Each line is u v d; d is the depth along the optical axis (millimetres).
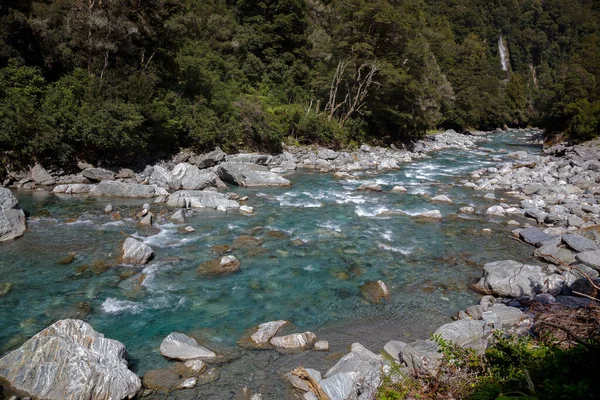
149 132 28141
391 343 9219
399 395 6426
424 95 49000
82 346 7793
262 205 21516
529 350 6633
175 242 15656
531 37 141250
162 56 34062
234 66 45250
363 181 28641
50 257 13828
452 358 7000
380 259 14891
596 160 35938
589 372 5402
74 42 27906
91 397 7219
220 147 32656
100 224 17297
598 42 78375
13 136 22297
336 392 7180
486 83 86062
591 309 6996
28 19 26750
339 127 42156
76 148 25141
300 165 33875
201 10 47375
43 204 19703
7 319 10070
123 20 28078
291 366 8641
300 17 54344
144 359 8750
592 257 13547
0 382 7562
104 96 26875
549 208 21938
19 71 24172
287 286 12547
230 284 12508
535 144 56969
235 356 8969
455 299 12062
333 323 10562
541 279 12148
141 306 11008
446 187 27266
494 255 15523
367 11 40438
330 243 16266
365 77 42625
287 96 48594
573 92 55781
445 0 134000
